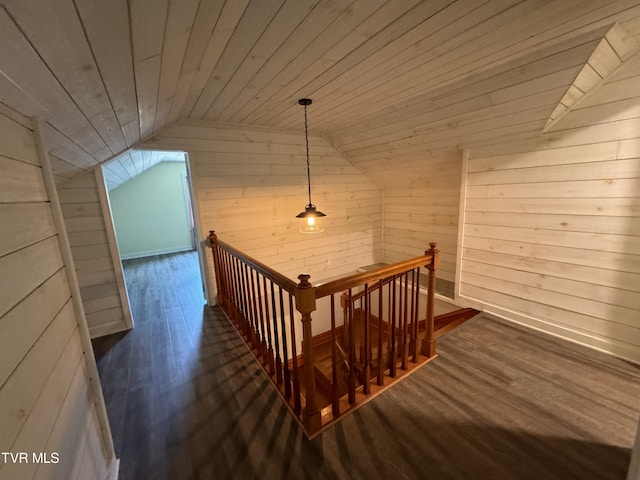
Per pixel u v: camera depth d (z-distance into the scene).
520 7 1.22
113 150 2.44
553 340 2.53
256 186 3.48
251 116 2.87
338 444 1.57
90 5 0.62
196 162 3.07
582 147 2.23
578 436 1.59
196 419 1.76
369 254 4.78
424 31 1.36
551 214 2.48
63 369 1.02
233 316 3.02
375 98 2.33
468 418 1.72
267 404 1.87
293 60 1.59
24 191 0.91
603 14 1.31
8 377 0.68
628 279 2.15
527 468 1.42
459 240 3.20
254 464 1.46
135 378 2.16
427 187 4.04
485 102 2.21
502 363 2.23
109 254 2.80
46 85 0.86
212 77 1.76
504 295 2.92
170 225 6.79
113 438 1.64
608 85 2.04
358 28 1.30
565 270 2.47
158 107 1.92
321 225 4.14
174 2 0.81
